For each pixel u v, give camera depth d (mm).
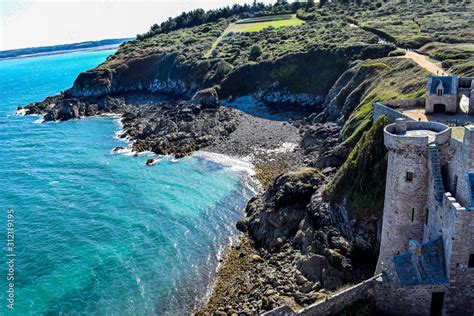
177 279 60844
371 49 144250
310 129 105812
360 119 82625
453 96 56969
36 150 126625
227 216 78125
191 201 85312
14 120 171750
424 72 92188
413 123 44281
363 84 105062
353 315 38156
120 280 61344
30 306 56656
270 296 51781
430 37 144000
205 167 102250
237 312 51375
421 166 39656
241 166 100438
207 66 190375
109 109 180750
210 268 62812
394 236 42656
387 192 43219
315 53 159125
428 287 36625
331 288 51188
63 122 164125
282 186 70312
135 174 101938
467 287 35969
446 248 36219
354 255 54344
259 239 67312
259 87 167000
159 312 54625
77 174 104500
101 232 74812
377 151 58531
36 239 73062
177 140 120625
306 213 63938
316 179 69312
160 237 72250
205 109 148625
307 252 57781
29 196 91875
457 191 37562
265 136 118500
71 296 58438
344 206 58219
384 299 38531
